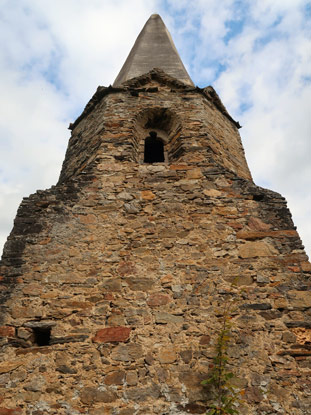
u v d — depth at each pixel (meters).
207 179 4.93
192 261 3.93
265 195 4.75
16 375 3.04
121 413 2.86
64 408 2.87
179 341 3.30
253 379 3.08
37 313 3.45
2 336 3.28
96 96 6.96
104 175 4.95
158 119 6.56
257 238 4.18
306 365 3.17
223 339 3.18
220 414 2.82
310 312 3.53
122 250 4.00
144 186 4.80
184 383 3.04
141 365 3.13
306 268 3.88
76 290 3.63
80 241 4.07
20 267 3.79
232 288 3.71
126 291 3.64
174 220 4.34
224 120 7.21
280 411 2.90
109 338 3.29
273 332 3.39
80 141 6.71
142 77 7.02
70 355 3.18
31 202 4.50
